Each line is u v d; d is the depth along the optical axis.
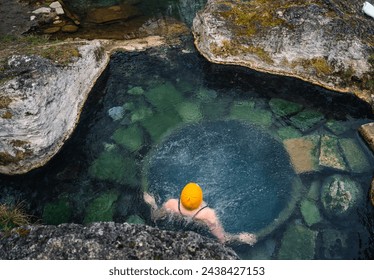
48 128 2.98
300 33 3.64
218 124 3.34
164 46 4.08
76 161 3.08
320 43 3.62
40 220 2.75
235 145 3.16
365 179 2.96
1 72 3.01
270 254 2.57
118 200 2.85
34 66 3.06
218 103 3.53
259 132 3.27
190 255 2.19
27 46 3.67
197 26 4.09
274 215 2.76
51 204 2.84
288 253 2.57
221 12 3.90
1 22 4.35
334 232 2.67
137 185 2.93
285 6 3.82
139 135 3.26
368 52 3.53
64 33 4.21
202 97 3.58
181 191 2.87
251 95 3.61
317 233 2.66
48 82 3.01
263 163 3.04
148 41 4.13
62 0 4.72
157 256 2.17
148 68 3.84
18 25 4.30
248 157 3.08
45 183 2.95
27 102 2.80
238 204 2.81
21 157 2.91
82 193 2.90
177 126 3.32
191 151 3.12
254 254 2.57
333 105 3.53
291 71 3.72
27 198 2.87
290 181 2.94
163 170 3.00
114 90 3.62
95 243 2.20
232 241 2.63
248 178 2.95
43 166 3.02
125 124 3.34
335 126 3.35
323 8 3.71
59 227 2.31
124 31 4.27
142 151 3.14
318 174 2.99
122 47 4.02
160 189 2.89
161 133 3.27
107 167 3.05
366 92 3.53
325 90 3.64
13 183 2.94
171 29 4.31
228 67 3.84
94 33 4.23
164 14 4.55
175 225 2.70
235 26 3.82
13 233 2.28
